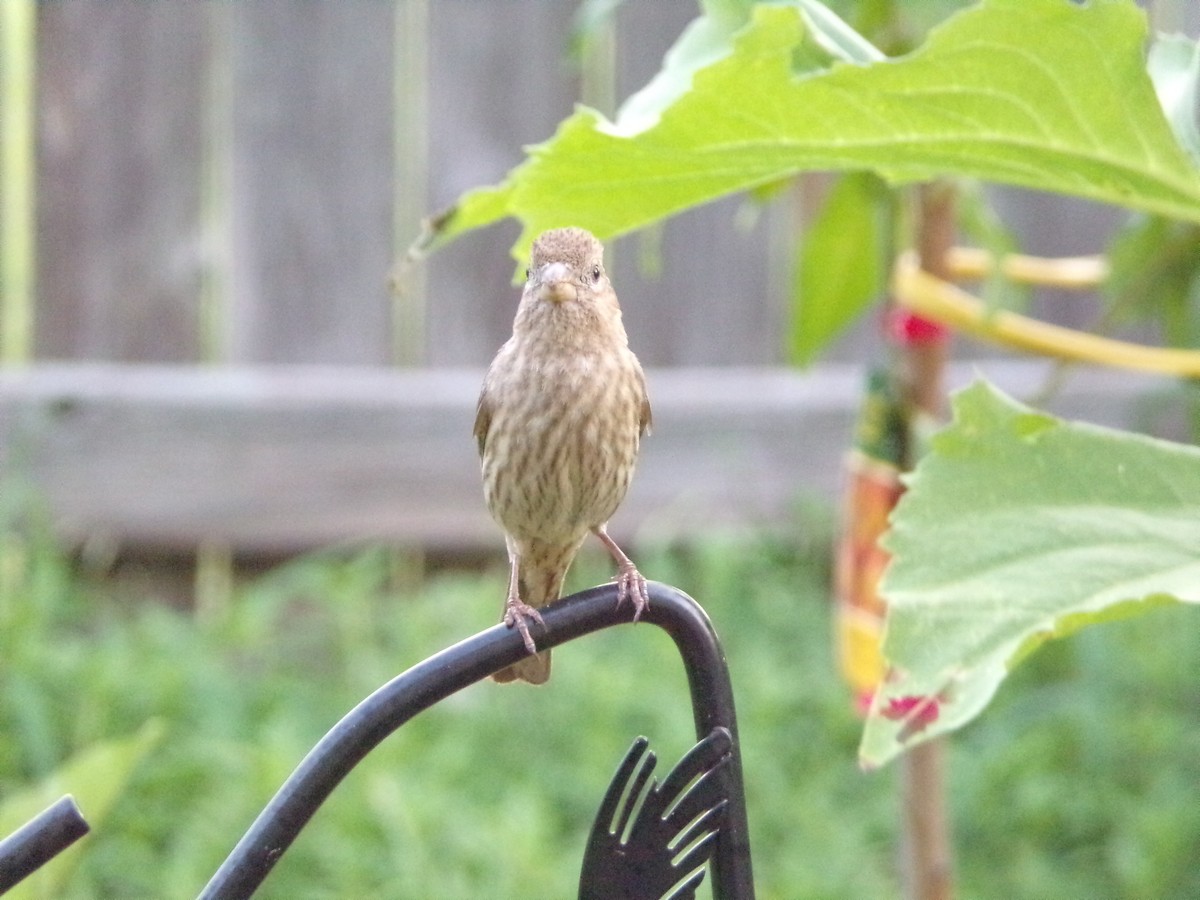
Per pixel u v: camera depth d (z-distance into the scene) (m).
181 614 11.97
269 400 11.84
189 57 11.77
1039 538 3.47
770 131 3.55
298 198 11.97
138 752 5.69
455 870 9.39
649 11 12.05
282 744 9.88
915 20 6.62
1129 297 7.45
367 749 3.86
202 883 8.80
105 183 11.77
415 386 11.99
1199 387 7.76
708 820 3.87
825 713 11.11
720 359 12.59
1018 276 7.54
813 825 10.11
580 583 12.12
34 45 11.65
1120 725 10.62
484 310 12.22
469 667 4.11
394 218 12.07
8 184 11.73
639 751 3.76
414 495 12.02
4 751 9.71
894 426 6.53
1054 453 3.59
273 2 11.83
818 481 12.53
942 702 3.24
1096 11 3.15
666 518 12.43
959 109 3.41
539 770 10.56
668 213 4.06
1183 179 3.47
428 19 11.97
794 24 3.24
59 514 11.64
